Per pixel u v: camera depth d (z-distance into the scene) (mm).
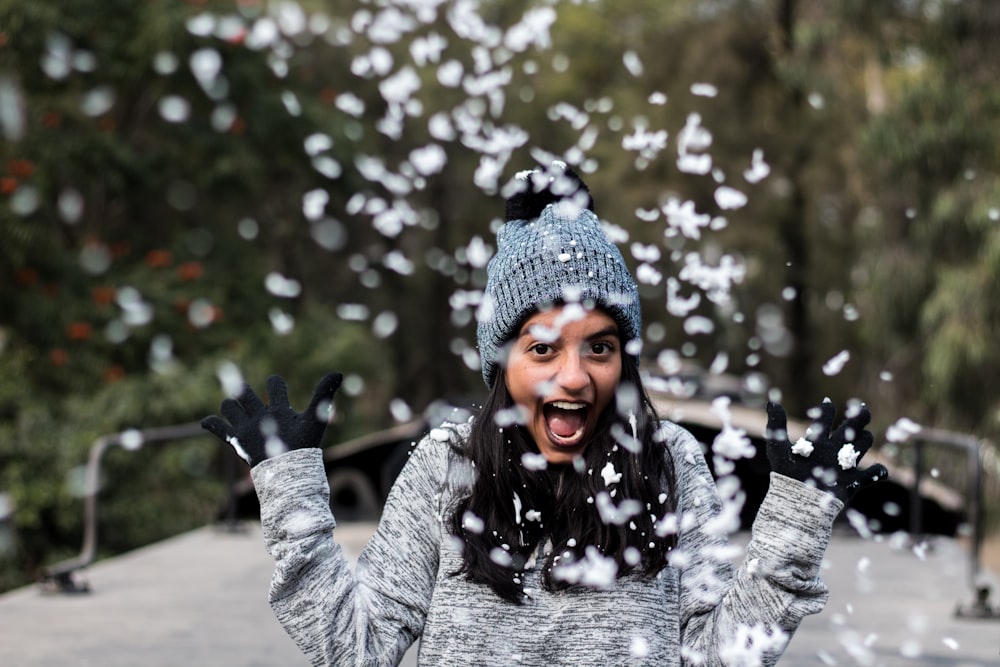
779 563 2057
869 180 17156
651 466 2199
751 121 18969
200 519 11266
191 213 14484
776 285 18438
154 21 11945
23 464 10938
